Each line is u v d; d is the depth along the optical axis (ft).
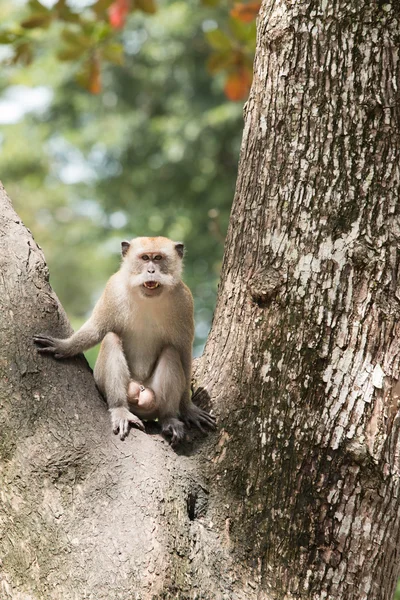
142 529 26.07
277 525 27.71
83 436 28.14
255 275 29.63
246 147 31.30
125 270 37.78
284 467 28.12
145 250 37.55
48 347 29.68
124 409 30.73
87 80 51.96
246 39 48.70
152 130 117.29
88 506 26.55
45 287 31.07
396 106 29.01
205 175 120.06
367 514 27.35
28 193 158.51
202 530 27.58
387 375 27.84
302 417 28.19
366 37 29.09
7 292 29.99
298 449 28.04
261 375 29.12
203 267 120.37
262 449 28.55
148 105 125.49
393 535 27.63
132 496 26.86
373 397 27.71
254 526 27.89
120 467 27.73
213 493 28.63
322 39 29.40
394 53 29.14
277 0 30.63
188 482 28.50
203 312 122.21
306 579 27.12
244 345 29.76
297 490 27.81
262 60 31.07
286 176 29.53
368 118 28.89
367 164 28.78
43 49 124.16
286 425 28.35
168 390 34.06
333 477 27.61
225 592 26.43
